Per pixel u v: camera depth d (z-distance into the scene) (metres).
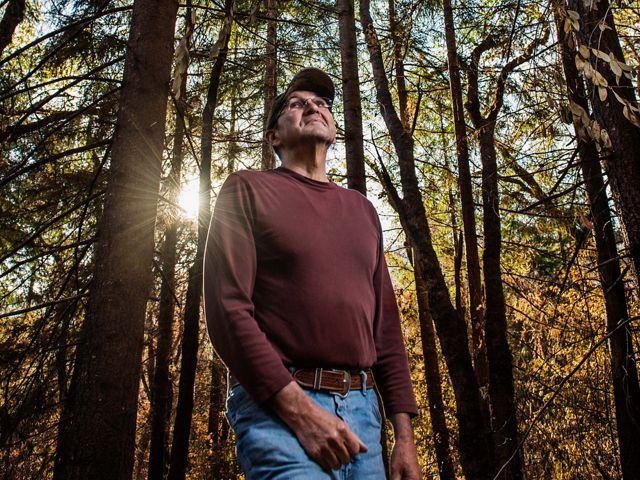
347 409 1.34
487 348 5.88
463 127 7.33
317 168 1.68
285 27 8.00
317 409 1.24
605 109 3.17
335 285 1.42
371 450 1.34
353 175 4.89
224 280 1.35
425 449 11.02
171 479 4.26
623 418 4.07
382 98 6.06
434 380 9.05
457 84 7.40
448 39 7.39
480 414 5.09
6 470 3.21
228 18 3.09
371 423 1.38
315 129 1.67
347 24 5.44
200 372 11.77
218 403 13.37
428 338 9.22
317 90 1.77
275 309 1.37
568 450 5.97
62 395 3.57
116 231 2.73
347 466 1.27
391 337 1.68
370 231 1.63
